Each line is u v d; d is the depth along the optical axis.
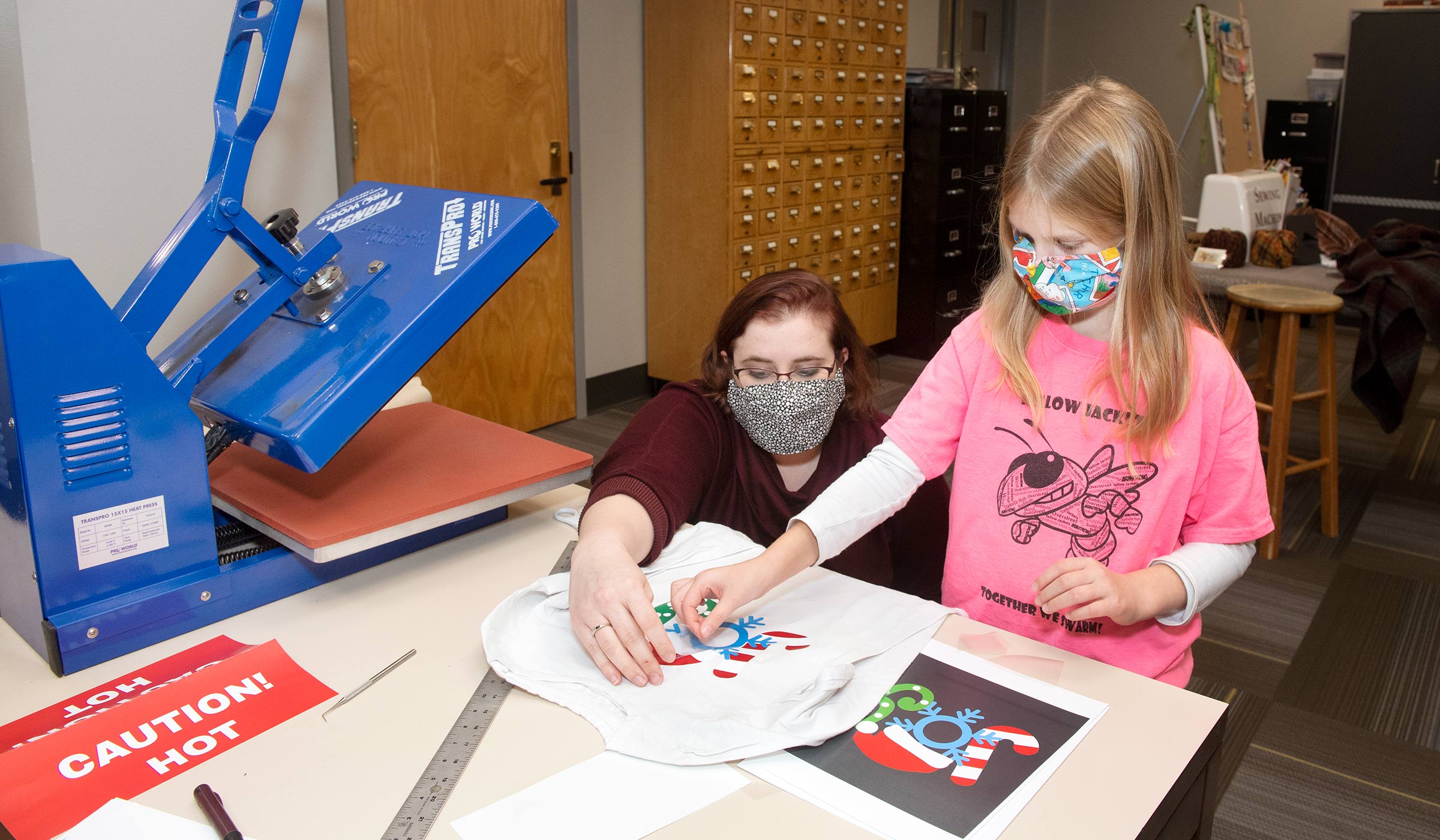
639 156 3.90
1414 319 2.73
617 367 4.02
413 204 1.07
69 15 2.08
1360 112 5.38
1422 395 4.29
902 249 4.84
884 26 4.31
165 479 0.87
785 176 3.94
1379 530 2.90
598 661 0.80
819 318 1.11
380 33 2.83
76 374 0.80
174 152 2.30
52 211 2.13
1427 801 1.71
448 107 3.06
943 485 1.30
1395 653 2.22
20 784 0.68
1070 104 0.88
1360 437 3.74
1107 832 0.63
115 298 2.27
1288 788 1.74
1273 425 2.72
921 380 1.08
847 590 0.96
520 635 0.86
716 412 1.21
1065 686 0.80
